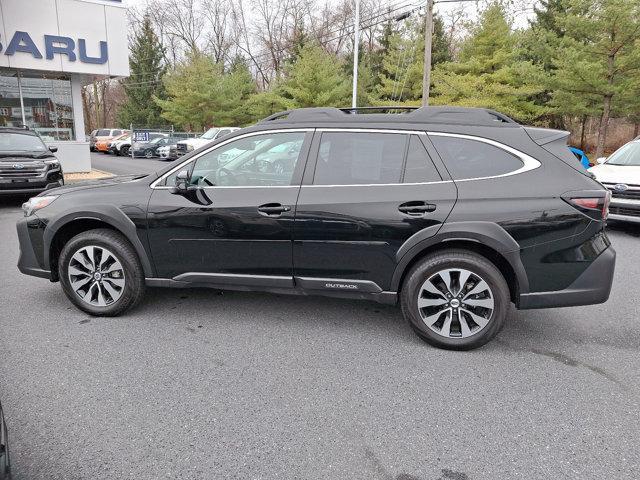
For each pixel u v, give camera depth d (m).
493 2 24.08
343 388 3.04
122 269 4.01
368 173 3.60
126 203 3.93
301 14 45.44
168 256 3.93
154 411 2.77
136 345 3.60
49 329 3.87
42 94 15.02
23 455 2.38
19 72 14.50
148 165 21.73
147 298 4.63
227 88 35.91
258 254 3.74
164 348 3.56
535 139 3.48
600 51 19.56
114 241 3.98
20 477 2.23
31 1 13.63
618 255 6.62
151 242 3.92
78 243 4.02
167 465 2.33
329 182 3.63
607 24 18.41
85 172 15.90
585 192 3.28
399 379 3.16
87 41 14.73
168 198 3.87
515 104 24.33
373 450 2.46
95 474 2.27
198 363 3.34
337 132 3.70
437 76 25.17
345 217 3.53
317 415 2.75
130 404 2.83
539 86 22.34
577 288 3.37
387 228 3.47
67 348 3.54
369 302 4.58
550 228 3.30
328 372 3.24
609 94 20.16
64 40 14.30
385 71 36.06
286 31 47.09
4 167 9.27
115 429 2.60
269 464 2.35
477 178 3.44
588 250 3.33
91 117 57.69
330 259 3.63
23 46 13.66
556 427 2.65
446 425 2.67
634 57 18.77
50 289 4.88
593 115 22.48
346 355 3.49
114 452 2.42
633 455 2.42
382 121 3.67
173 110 36.41
